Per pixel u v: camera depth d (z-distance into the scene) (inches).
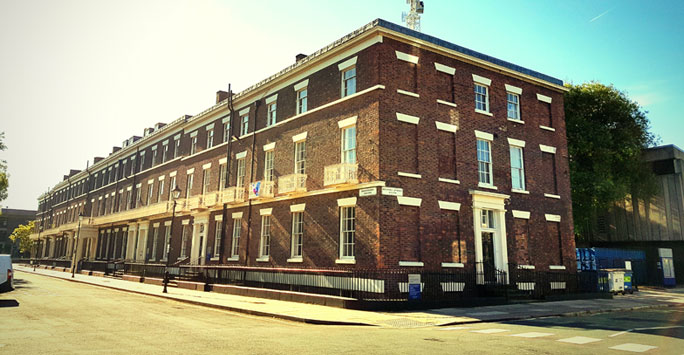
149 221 1513.3
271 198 961.5
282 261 904.3
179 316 564.7
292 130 950.4
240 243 1047.6
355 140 792.9
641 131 1419.8
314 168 870.4
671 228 1348.4
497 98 930.7
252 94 1105.4
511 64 959.0
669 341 407.8
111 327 455.2
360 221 742.5
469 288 781.9
